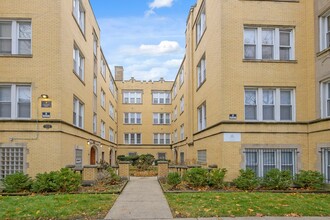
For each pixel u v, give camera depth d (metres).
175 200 10.38
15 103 14.24
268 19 15.17
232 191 12.36
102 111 28.88
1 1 14.30
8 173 13.73
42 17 14.44
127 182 16.77
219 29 15.15
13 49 14.35
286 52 15.43
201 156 19.52
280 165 14.62
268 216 8.28
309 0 15.04
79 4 19.03
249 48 15.23
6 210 8.66
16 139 13.83
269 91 15.23
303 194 11.60
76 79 17.50
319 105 14.16
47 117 14.07
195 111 22.31
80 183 12.94
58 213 8.40
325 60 13.75
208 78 17.62
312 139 14.53
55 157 13.88
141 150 44.03
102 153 28.47
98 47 26.17
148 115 44.72
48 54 14.35
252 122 14.57
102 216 8.34
